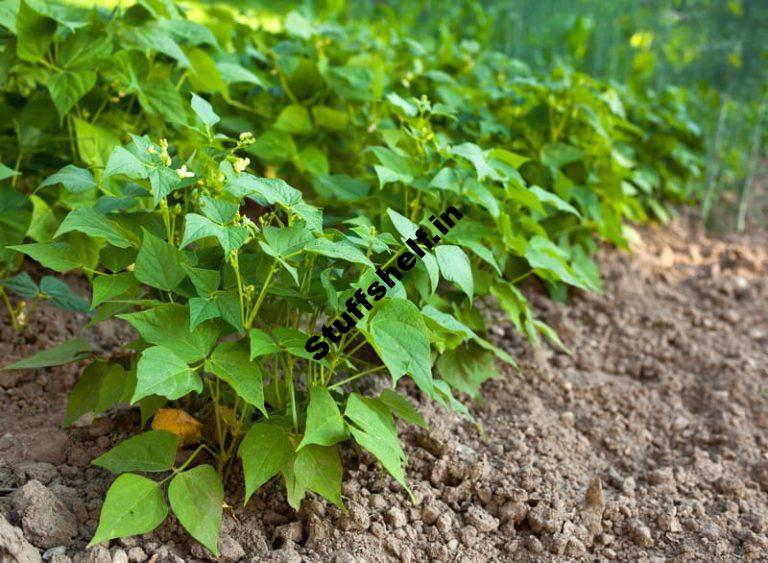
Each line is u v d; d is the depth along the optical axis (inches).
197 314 48.4
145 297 55.1
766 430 66.4
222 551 49.7
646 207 105.0
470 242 58.7
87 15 64.4
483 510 55.4
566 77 82.0
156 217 54.3
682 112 110.0
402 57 92.2
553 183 77.0
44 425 56.9
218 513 49.1
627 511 56.9
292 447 50.9
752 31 107.4
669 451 63.9
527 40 139.8
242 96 82.0
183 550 50.0
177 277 50.6
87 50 62.1
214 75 69.5
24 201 61.5
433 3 153.3
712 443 64.7
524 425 62.5
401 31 113.6
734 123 115.6
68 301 60.2
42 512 49.2
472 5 138.4
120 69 64.1
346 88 78.4
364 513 52.6
